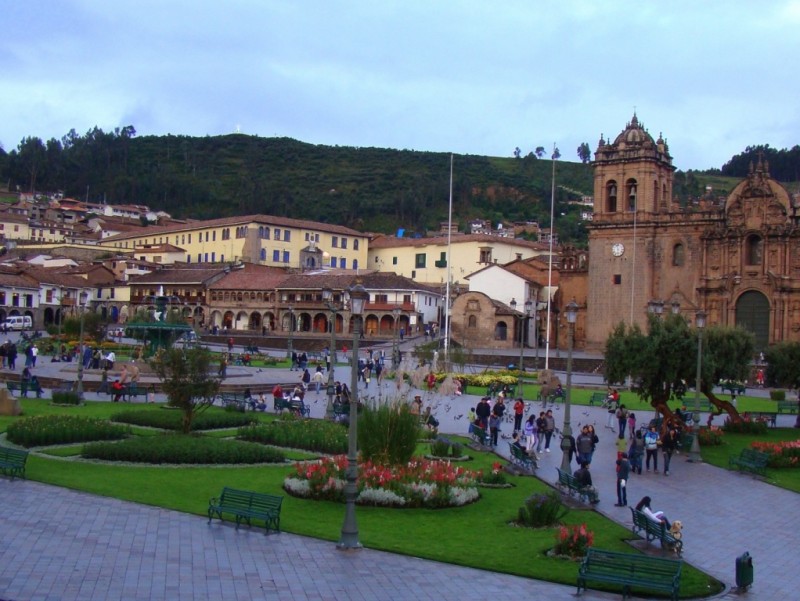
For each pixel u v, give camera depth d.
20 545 25.44
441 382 77.12
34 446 41.59
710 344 60.41
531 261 147.25
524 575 25.50
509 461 44.16
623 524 32.28
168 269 166.50
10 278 146.38
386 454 36.34
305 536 28.36
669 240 113.12
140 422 50.22
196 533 27.98
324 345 126.31
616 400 65.12
